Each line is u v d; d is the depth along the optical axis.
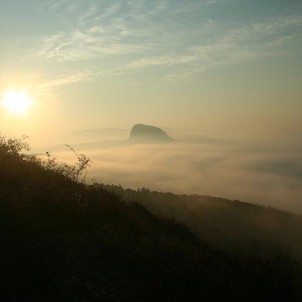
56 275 7.18
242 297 7.84
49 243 8.10
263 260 11.56
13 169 11.58
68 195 11.24
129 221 12.00
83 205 11.00
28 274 6.71
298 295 8.91
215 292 7.88
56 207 10.11
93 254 8.55
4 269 6.58
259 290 8.54
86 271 7.74
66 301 6.64
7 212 8.30
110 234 9.69
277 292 8.79
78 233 9.43
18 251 7.12
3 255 6.90
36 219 8.80
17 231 7.75
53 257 7.59
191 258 9.70
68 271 7.52
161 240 10.98
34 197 10.31
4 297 6.21
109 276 7.83
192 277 8.24
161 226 14.04
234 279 8.62
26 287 6.52
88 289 7.15
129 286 7.67
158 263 8.76
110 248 9.04
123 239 9.70
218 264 9.62
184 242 12.04
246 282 8.56
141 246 9.48
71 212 10.15
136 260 8.67
